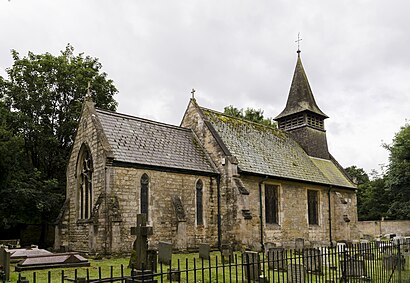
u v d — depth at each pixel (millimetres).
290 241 30953
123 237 23031
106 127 25469
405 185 56469
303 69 44125
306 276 15094
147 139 27188
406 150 55562
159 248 19172
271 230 31000
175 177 26422
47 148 35375
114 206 22531
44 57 35750
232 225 27906
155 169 25312
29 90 35125
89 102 26203
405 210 55875
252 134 35500
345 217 37938
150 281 10539
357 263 15688
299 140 41844
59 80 35562
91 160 24656
